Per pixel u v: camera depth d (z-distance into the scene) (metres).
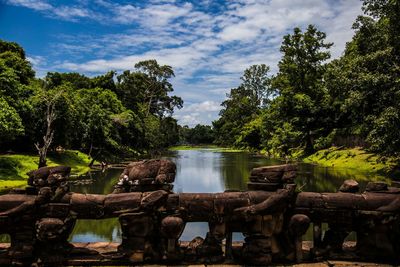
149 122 63.84
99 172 31.94
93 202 6.22
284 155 52.00
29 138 33.91
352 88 25.62
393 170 24.86
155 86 75.31
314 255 6.39
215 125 120.44
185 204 6.29
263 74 92.19
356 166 31.52
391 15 23.22
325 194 6.48
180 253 6.30
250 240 6.30
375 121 22.11
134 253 6.21
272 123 58.81
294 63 45.75
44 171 6.33
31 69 38.28
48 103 30.64
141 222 6.25
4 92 28.14
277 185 6.42
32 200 6.12
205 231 12.22
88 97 45.59
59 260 6.17
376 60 23.61
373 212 6.21
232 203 6.23
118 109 52.19
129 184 6.55
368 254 6.37
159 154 65.50
